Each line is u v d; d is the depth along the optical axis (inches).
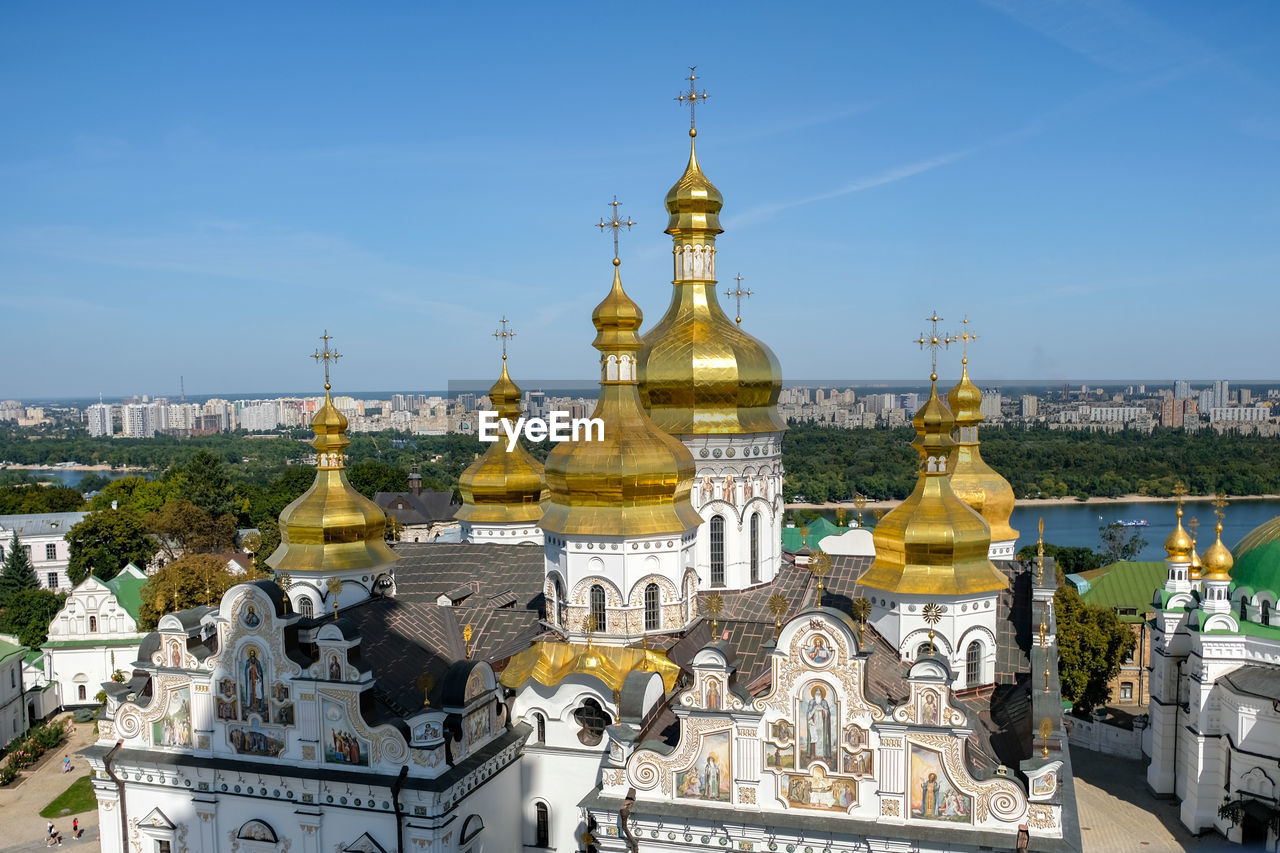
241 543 7588.6
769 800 1769.2
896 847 1684.3
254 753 1989.4
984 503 2962.6
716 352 2491.4
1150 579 4576.8
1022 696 2081.7
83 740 4008.4
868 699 1706.4
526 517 3265.3
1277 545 2989.7
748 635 2210.9
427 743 1852.9
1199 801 2915.8
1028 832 1630.2
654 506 2229.3
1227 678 2869.1
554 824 2133.4
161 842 2068.2
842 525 3233.3
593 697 2091.5
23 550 6382.9
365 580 2529.5
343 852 1923.0
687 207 2625.5
